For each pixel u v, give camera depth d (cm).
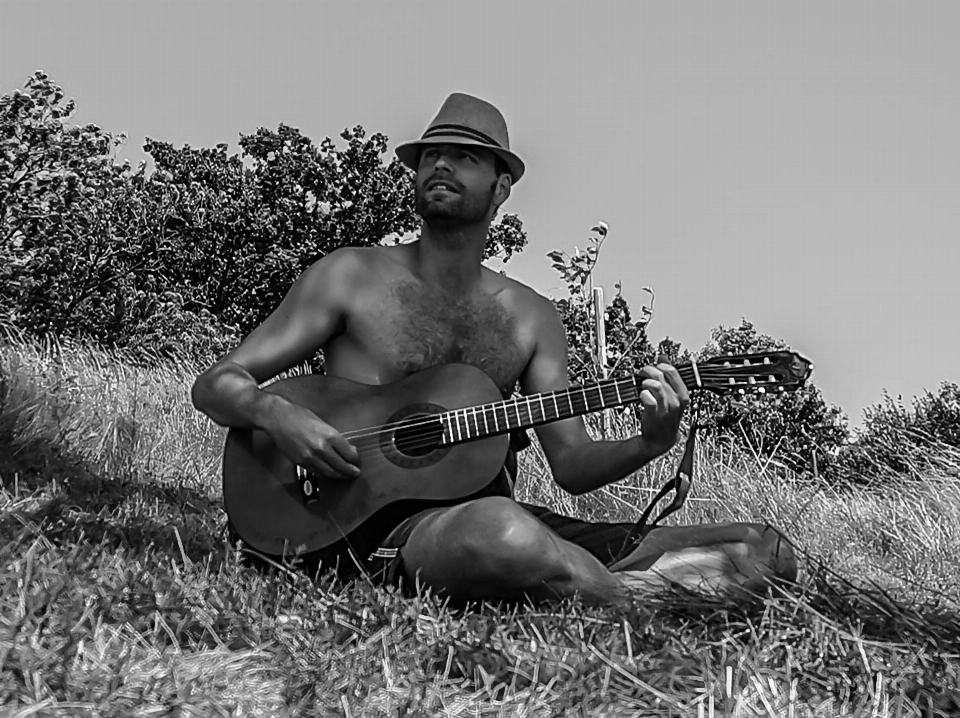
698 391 403
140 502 545
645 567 371
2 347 877
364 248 419
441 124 414
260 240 5181
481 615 325
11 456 583
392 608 309
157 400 847
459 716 246
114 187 3719
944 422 1334
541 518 403
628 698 258
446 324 409
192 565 345
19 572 295
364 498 381
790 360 401
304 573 350
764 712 254
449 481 385
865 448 912
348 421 390
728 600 345
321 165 5428
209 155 5478
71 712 224
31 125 3412
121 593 289
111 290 3591
